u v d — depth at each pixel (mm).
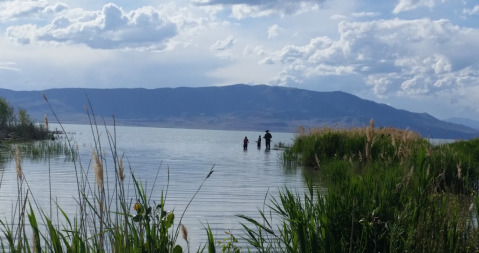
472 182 13820
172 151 43406
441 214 6762
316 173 22672
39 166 22594
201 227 10305
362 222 6141
